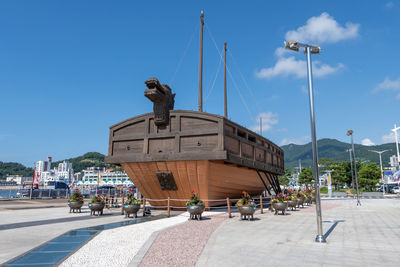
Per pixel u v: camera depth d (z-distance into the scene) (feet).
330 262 22.45
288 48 36.27
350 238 33.01
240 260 23.15
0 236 34.60
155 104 60.64
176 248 27.35
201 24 89.45
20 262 22.72
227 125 59.52
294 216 58.03
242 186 76.23
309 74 35.60
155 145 60.90
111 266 21.58
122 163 63.52
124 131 65.26
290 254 25.12
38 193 132.57
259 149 80.38
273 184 97.55
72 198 65.36
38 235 35.22
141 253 25.22
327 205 98.89
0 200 115.03
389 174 273.75
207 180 58.65
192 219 50.06
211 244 29.30
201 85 84.23
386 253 25.49
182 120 59.47
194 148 57.06
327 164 270.67
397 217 57.88
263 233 36.04
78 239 32.27
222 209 69.31
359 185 257.14
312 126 33.94
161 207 69.21
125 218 53.26
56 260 23.34
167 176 60.18
